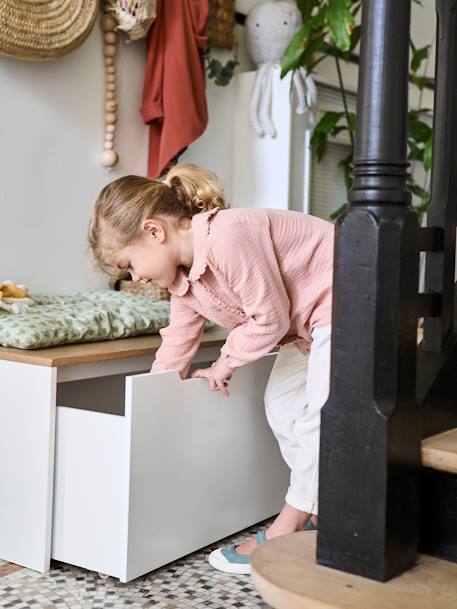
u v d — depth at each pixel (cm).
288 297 176
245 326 176
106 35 262
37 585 174
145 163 284
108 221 177
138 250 177
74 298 241
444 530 119
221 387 185
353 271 114
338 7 266
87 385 244
